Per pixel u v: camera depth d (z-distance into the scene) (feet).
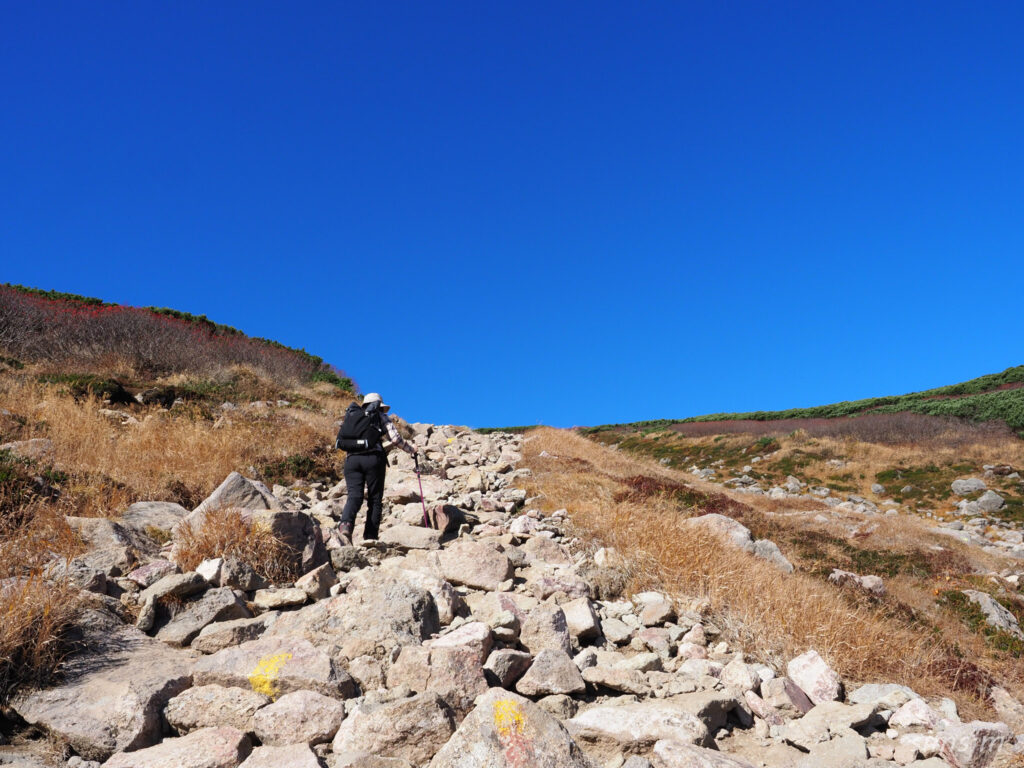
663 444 129.18
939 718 14.43
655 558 23.63
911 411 123.54
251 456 36.55
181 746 11.10
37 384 43.14
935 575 42.80
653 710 12.71
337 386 79.77
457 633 15.43
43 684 12.62
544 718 11.09
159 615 16.14
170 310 86.79
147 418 39.29
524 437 69.56
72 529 19.79
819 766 11.97
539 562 23.93
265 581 19.13
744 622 19.40
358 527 28.09
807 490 87.81
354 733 11.59
